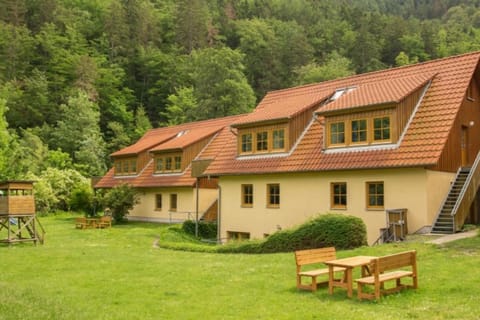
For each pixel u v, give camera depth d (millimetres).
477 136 24047
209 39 93938
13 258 19016
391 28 95875
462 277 12164
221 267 16094
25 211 24688
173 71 83188
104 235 29828
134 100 82938
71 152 65875
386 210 20375
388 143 21625
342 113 23328
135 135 73938
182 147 36844
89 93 74312
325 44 98188
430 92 23094
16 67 74688
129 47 88125
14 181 24266
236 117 39625
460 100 21719
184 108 71250
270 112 28000
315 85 30500
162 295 12078
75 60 76062
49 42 78312
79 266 17000
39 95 70062
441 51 90500
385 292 11031
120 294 12305
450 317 9195
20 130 67125
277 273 14469
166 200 38781
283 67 86375
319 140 25094
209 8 106188
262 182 26797
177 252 21359
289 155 25578
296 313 9898
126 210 39375
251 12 112375
